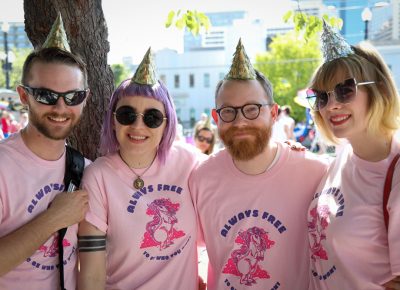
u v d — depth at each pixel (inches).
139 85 90.6
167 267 89.0
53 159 87.2
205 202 94.5
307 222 88.5
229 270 91.9
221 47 1775.3
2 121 478.6
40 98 82.5
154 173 93.6
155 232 89.4
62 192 85.8
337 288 77.8
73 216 83.2
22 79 85.7
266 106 92.3
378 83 78.3
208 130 234.1
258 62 1161.4
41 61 83.4
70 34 112.0
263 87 93.3
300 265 91.0
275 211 91.3
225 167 94.8
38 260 82.0
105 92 118.7
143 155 92.2
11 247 75.2
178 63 1804.9
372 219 73.2
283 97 1119.6
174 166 96.4
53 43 85.9
